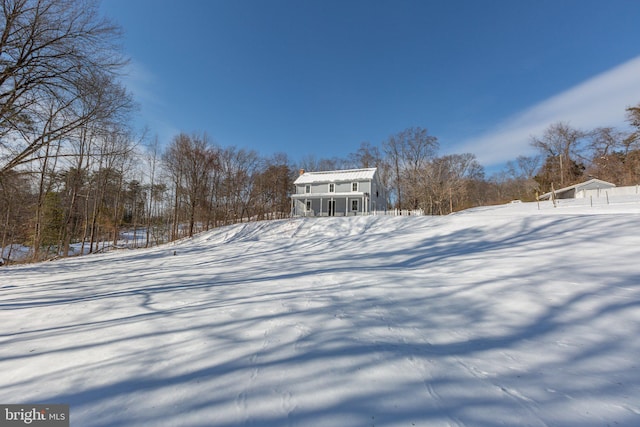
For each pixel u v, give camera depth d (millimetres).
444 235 10531
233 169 37625
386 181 42156
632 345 2363
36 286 6277
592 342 2451
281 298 4160
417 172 35938
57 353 2510
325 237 15109
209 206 31297
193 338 2756
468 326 2918
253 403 1725
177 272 7566
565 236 7473
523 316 3098
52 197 21969
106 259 13836
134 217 32750
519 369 2074
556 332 2680
